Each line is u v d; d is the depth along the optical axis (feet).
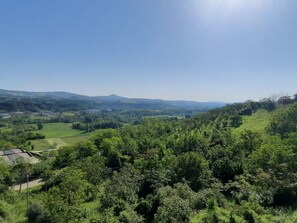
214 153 233.14
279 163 168.45
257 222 117.70
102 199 167.53
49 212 153.69
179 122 465.06
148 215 145.69
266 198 144.97
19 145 505.25
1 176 265.54
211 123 435.12
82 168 234.58
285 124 288.71
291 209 137.08
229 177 189.06
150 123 422.82
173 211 124.88
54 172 274.36
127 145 310.04
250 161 193.98
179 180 189.88
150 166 218.79
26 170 303.89
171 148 285.84
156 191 161.58
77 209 152.46
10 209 184.34
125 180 188.55
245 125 396.37
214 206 133.28
